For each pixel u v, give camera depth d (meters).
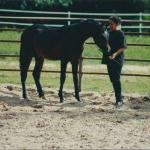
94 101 14.27
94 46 23.50
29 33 14.88
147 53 23.84
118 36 13.45
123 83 17.78
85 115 12.45
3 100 14.05
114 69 13.54
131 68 20.91
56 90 15.69
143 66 21.62
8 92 15.07
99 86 16.91
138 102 14.29
